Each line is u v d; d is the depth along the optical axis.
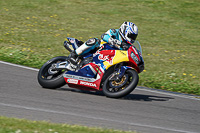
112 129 16.89
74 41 26.12
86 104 22.50
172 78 35.25
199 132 19.12
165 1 77.94
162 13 70.44
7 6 66.06
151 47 49.22
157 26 62.16
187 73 37.59
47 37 48.53
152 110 22.91
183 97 28.48
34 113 19.28
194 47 51.16
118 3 75.31
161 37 55.53
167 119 21.14
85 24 58.88
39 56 38.78
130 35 24.16
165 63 41.50
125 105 23.33
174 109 23.94
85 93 26.05
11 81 26.98
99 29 56.25
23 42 44.19
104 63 24.56
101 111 21.17
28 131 15.15
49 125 16.48
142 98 26.45
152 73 36.62
